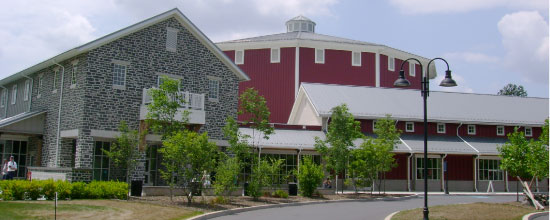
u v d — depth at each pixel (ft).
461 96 145.69
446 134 132.36
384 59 161.38
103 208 58.59
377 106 130.41
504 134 136.87
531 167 77.92
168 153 70.03
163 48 95.96
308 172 90.22
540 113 143.02
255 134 113.29
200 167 67.46
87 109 86.43
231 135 82.74
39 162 99.09
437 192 119.96
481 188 127.34
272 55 155.02
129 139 78.28
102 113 87.97
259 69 155.53
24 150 104.63
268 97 153.17
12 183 65.21
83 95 86.53
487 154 124.06
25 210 54.44
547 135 80.94
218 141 101.86
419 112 131.64
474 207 72.23
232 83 105.50
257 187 78.84
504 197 105.60
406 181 123.03
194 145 67.10
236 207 67.77
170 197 73.20
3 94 123.85
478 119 133.49
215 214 60.08
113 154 77.15
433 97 141.59
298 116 139.95
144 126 90.17
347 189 117.60
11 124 95.76
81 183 69.92
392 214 63.77
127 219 52.11
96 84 87.66
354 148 115.03
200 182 68.59
